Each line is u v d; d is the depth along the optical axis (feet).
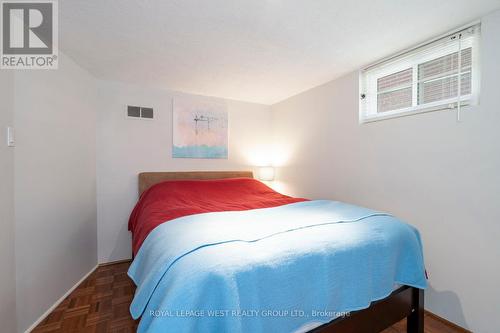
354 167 7.24
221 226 4.08
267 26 4.96
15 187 4.40
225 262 2.74
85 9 4.37
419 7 4.34
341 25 4.93
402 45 5.78
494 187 4.38
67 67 6.18
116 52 6.08
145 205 6.88
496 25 4.39
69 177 6.17
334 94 7.98
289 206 5.94
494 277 4.38
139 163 8.59
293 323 2.97
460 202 4.85
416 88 5.84
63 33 5.16
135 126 8.51
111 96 8.13
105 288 6.38
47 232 5.26
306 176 9.25
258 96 10.05
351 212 5.00
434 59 5.53
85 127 7.07
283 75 7.69
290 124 10.11
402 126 5.93
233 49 5.97
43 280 5.09
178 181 8.34
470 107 4.73
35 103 4.96
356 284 3.49
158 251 3.34
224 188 8.63
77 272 6.51
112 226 8.13
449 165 5.02
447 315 5.02
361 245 3.64
